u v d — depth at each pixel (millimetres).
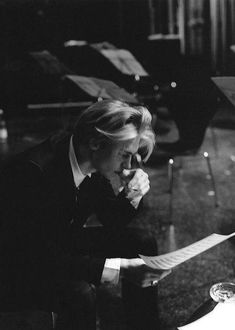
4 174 1599
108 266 1611
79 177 1646
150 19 8945
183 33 8703
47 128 7434
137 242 1939
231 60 8125
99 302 2613
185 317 2441
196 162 5395
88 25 8852
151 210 4008
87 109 1524
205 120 3725
